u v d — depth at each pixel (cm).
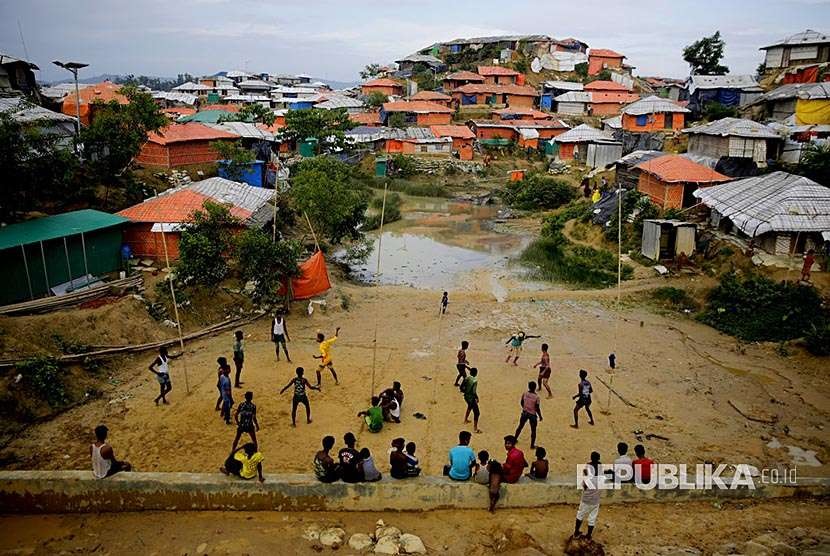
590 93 8706
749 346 2555
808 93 4669
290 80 13712
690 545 1278
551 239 4394
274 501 1409
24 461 1545
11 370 1788
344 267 3769
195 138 4278
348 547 1272
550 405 1977
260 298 2731
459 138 7256
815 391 2122
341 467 1422
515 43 10856
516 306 3033
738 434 1811
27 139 2369
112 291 2397
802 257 3034
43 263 2259
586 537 1273
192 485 1391
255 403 1903
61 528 1338
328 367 2088
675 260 3431
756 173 3975
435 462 1598
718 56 7831
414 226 5006
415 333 2630
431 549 1276
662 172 3978
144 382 2012
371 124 7938
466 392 1767
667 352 2473
